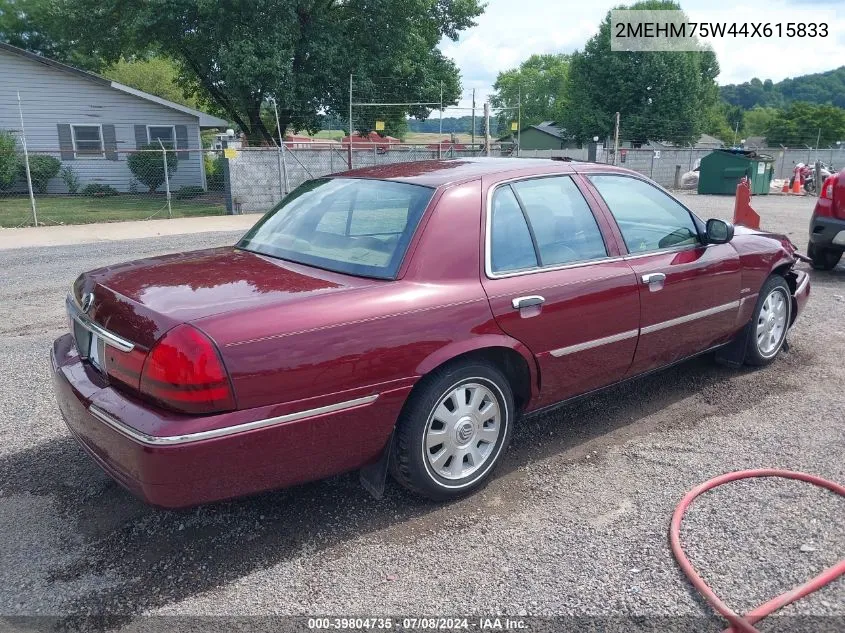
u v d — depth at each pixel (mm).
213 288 3021
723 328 4754
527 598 2705
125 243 12695
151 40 26797
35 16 38438
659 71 40719
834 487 3467
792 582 2779
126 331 2811
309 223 3730
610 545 3049
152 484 2607
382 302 3021
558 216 3822
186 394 2596
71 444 4027
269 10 24516
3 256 11070
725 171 25984
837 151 39250
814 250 9031
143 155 25922
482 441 3492
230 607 2660
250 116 27906
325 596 2723
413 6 27672
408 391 3088
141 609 2650
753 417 4410
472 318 3254
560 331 3635
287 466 2857
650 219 4320
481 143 28438
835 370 5254
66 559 2955
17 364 5484
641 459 3863
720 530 3139
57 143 24844
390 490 3543
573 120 44688
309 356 2797
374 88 28438
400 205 3439
